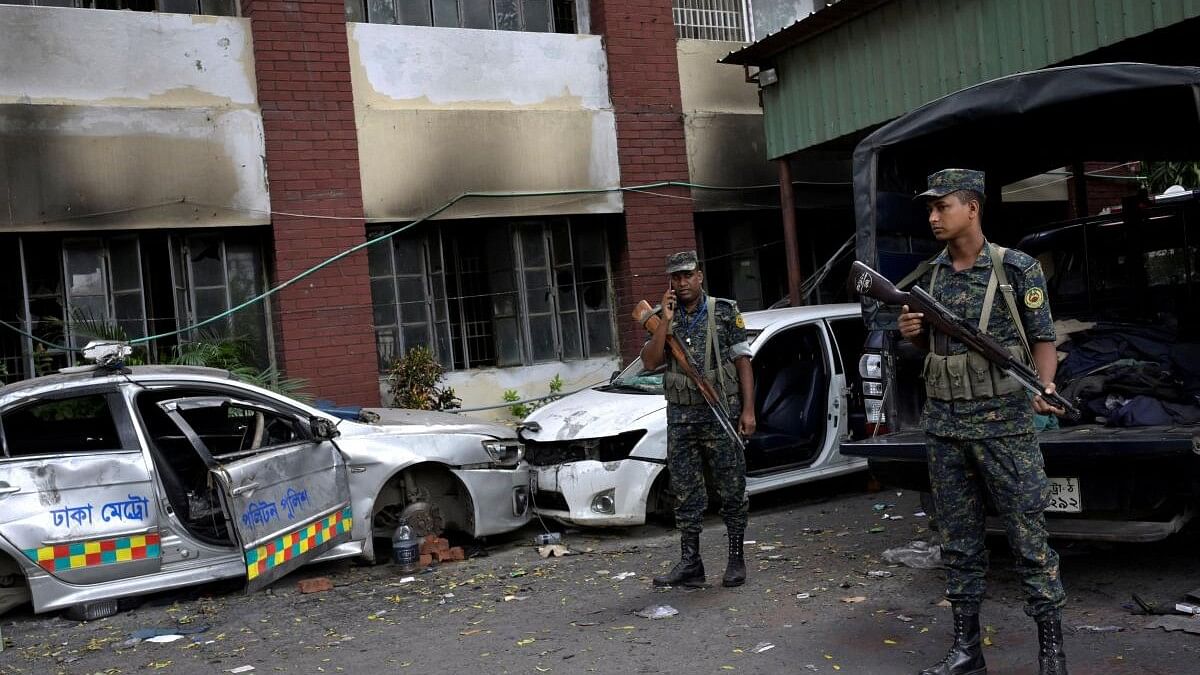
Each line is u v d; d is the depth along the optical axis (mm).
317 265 9234
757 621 5031
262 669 4812
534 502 7559
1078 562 5660
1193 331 6520
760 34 11750
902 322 4102
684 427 5621
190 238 9211
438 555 6918
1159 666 4066
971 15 8328
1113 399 5453
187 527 6145
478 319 10375
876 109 9156
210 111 8891
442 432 7066
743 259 11781
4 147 8141
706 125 11172
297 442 6375
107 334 8609
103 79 8578
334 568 6844
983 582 4062
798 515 7594
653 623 5125
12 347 8516
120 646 5316
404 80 9781
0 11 8219
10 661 5148
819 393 7973
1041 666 3834
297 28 9234
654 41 10930
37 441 6004
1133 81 5133
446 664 4719
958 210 3951
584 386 10695
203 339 9195
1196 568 5355
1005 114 5586
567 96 10523
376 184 9555
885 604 5148
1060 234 7359
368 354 9414
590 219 10891
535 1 10688
